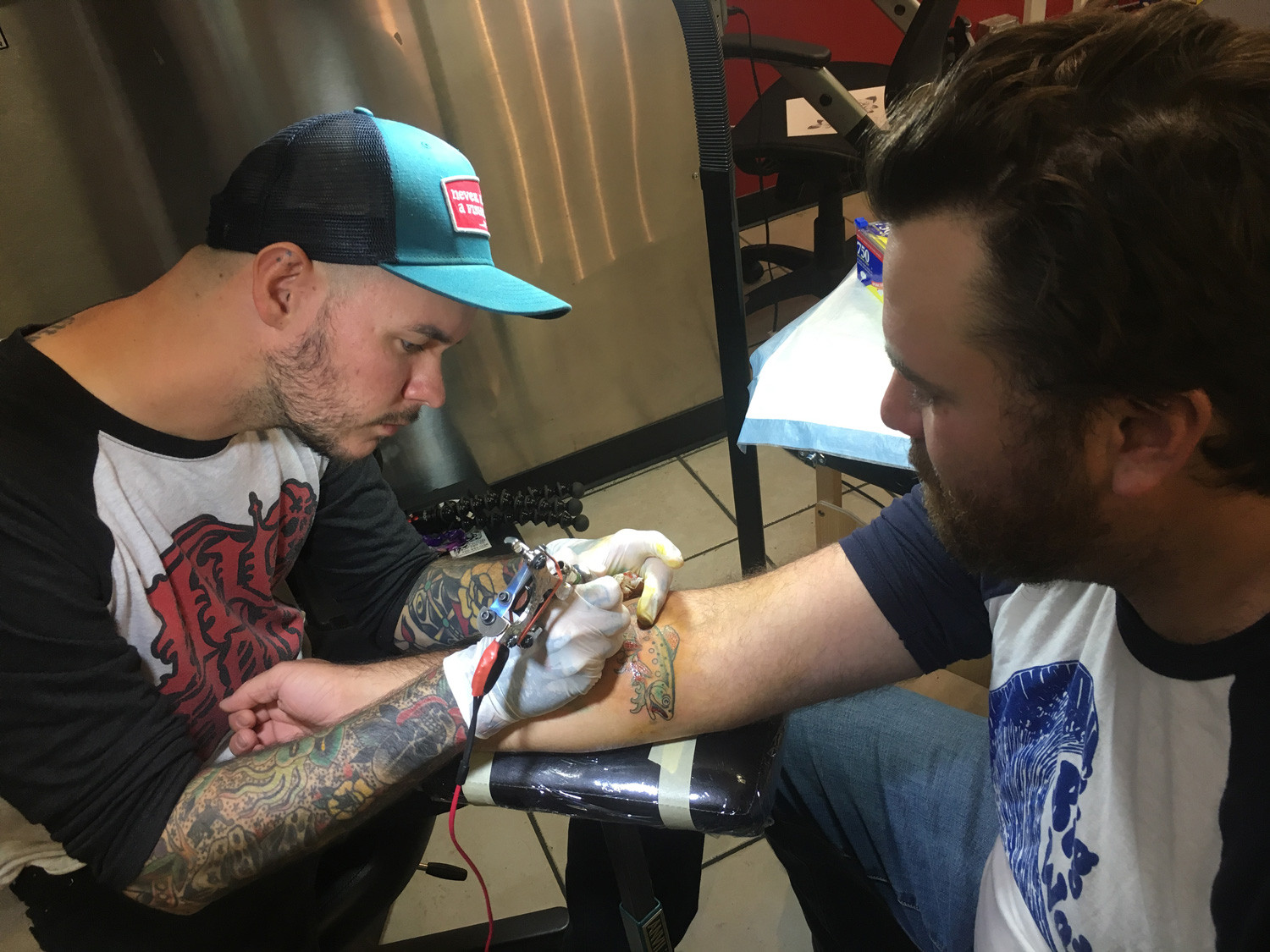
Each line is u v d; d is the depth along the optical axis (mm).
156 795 779
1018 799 670
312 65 1606
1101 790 579
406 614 1119
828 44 3242
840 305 1336
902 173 461
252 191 789
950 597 785
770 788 752
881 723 988
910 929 949
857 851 976
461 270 844
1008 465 509
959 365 486
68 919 835
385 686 896
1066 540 525
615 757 776
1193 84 389
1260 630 500
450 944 1274
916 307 484
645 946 912
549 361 2158
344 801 789
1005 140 418
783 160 2490
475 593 1090
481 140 1826
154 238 1624
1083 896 583
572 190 1965
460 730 790
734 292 1380
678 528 2180
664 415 2385
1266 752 498
